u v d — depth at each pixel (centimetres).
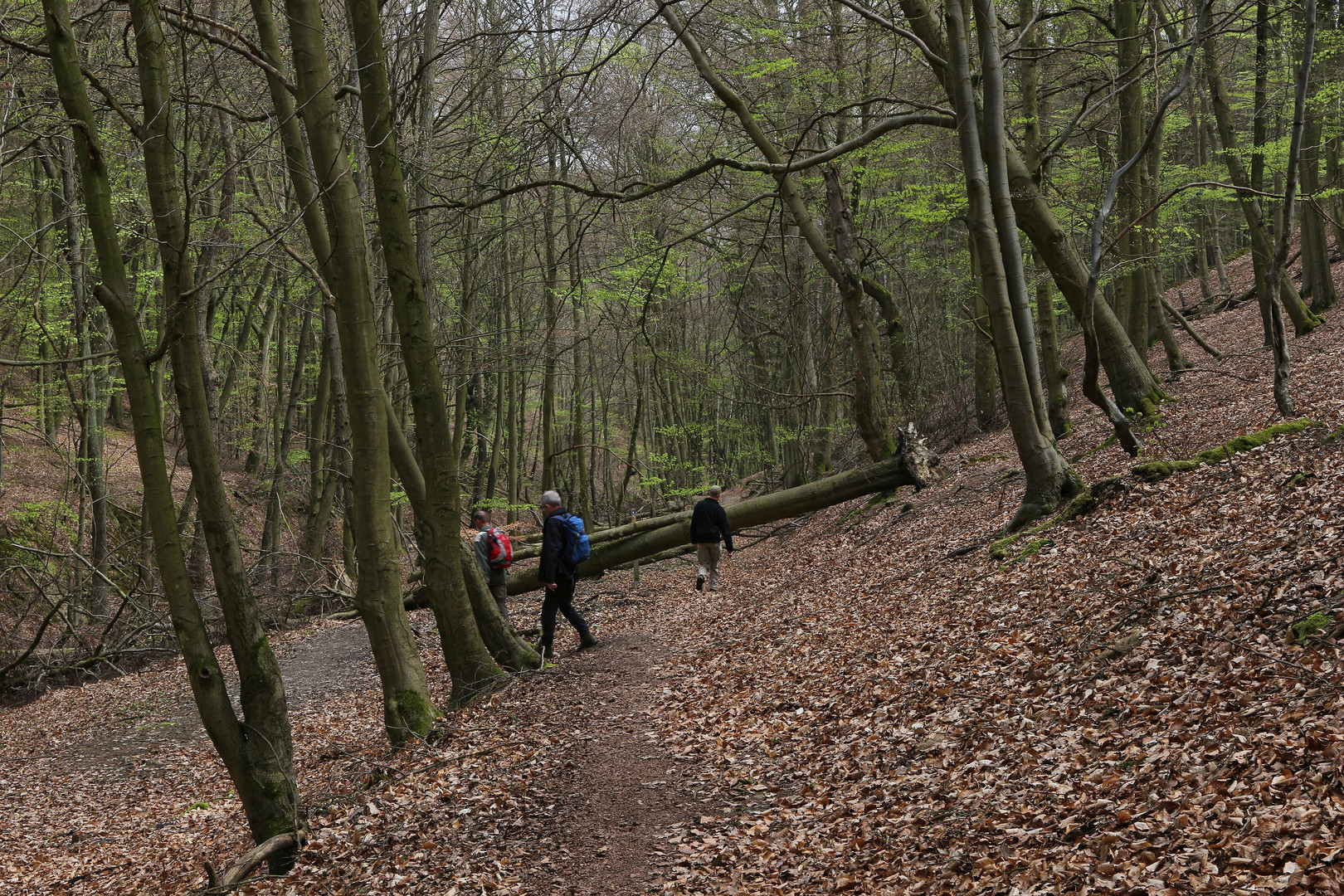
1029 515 1041
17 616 1792
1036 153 1490
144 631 1741
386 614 851
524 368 1978
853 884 452
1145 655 574
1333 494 673
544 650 1043
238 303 2511
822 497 1655
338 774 841
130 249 1581
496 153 1466
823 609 1084
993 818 464
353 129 1438
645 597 1583
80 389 1973
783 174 1483
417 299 919
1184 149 2592
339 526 2542
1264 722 437
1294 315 1758
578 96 1277
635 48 1841
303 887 582
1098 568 779
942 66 1249
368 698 1217
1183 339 2362
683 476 2977
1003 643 709
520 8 1321
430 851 585
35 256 1131
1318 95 1627
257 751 676
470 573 1008
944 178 1958
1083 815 429
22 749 1237
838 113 1374
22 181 1814
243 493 2569
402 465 1012
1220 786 399
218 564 688
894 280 2714
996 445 1884
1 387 1753
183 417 683
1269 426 973
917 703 667
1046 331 1581
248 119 971
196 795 984
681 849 543
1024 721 565
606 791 646
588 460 3122
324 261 916
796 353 2262
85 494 1834
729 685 859
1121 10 1465
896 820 506
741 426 2859
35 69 1125
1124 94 1512
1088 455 1321
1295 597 546
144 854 809
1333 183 1972
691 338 3003
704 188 1948
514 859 561
